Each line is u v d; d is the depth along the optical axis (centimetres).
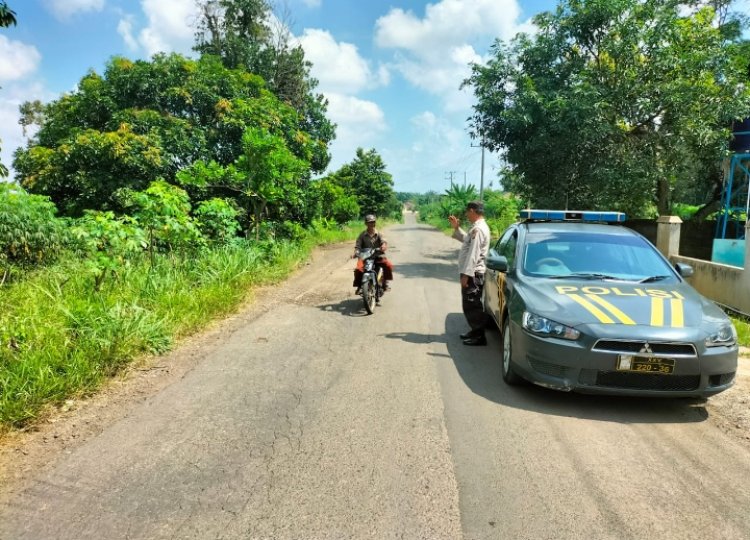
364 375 504
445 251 2023
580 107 1231
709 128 1231
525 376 438
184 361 544
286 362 543
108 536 262
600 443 366
